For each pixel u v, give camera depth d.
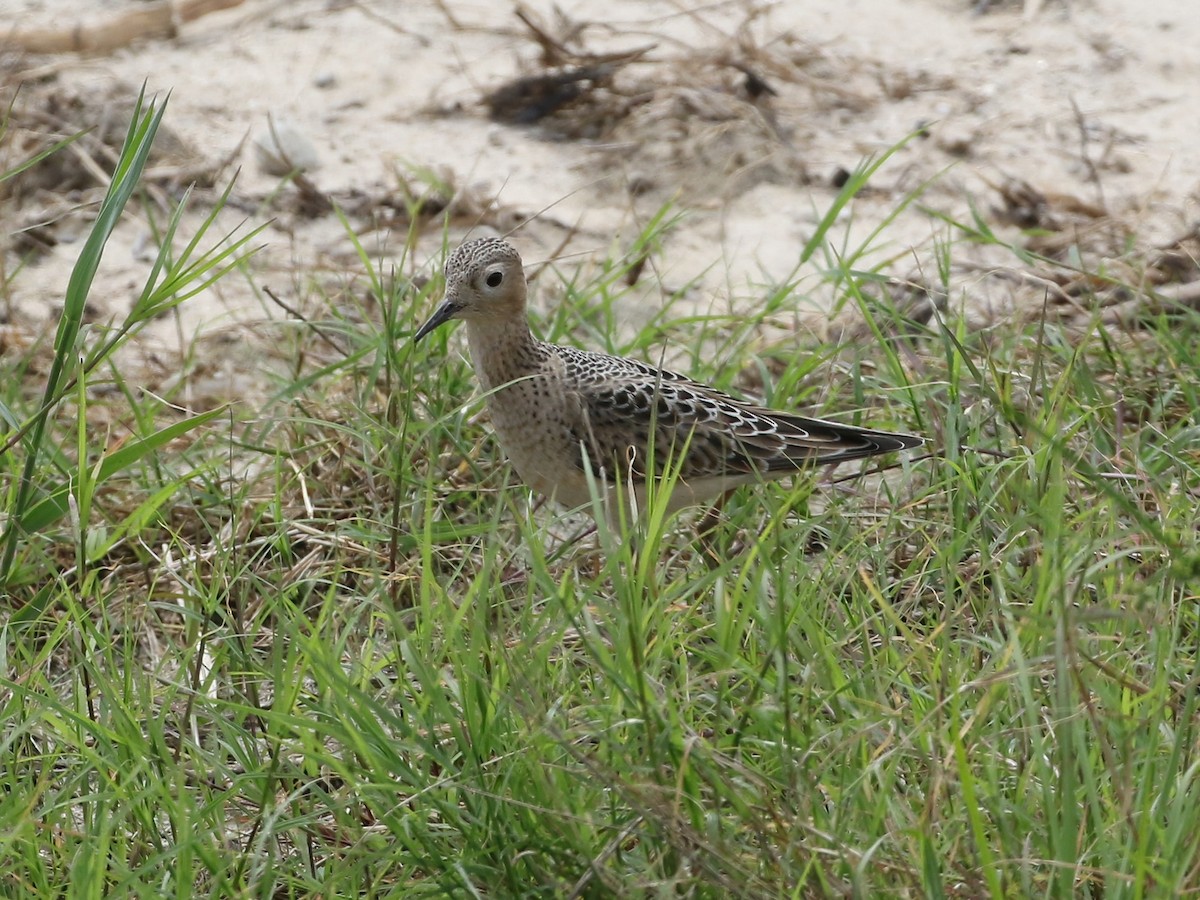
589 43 19.11
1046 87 18.23
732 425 11.20
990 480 10.52
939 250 15.24
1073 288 14.38
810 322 14.30
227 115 18.02
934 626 9.74
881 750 8.01
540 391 11.22
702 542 11.15
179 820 7.94
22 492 10.41
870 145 17.23
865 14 19.86
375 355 13.04
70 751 9.28
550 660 9.24
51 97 17.78
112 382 12.88
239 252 15.72
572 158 17.20
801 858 7.52
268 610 10.46
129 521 10.75
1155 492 10.23
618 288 15.08
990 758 7.74
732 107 17.38
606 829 7.85
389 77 18.73
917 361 12.38
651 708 7.92
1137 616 7.71
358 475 12.36
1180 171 16.62
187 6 19.69
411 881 8.23
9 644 10.30
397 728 8.68
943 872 7.61
